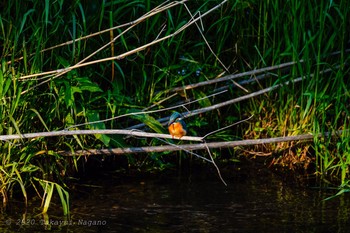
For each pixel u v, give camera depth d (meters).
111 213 9.45
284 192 10.47
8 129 9.74
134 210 9.59
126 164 11.54
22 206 9.62
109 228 8.90
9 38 10.13
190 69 11.88
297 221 9.23
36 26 10.11
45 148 10.19
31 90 9.95
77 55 10.52
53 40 10.62
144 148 10.84
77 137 10.15
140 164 11.54
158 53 11.43
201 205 9.83
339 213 9.55
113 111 10.70
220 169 11.48
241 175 11.23
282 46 12.38
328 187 10.73
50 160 10.37
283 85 11.71
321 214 9.51
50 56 10.66
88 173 11.09
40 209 9.55
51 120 10.32
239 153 12.08
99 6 11.12
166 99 11.69
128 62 11.61
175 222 9.16
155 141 11.50
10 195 9.94
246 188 10.62
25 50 9.76
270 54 12.34
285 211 9.62
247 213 9.52
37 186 10.28
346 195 10.36
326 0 12.11
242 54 12.48
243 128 12.33
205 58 12.31
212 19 12.22
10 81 9.52
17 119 10.00
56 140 10.52
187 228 8.93
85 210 9.56
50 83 10.23
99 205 9.77
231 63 12.25
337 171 11.25
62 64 10.16
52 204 9.77
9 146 9.59
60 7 10.16
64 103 10.45
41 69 10.20
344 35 11.88
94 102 11.21
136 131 10.34
